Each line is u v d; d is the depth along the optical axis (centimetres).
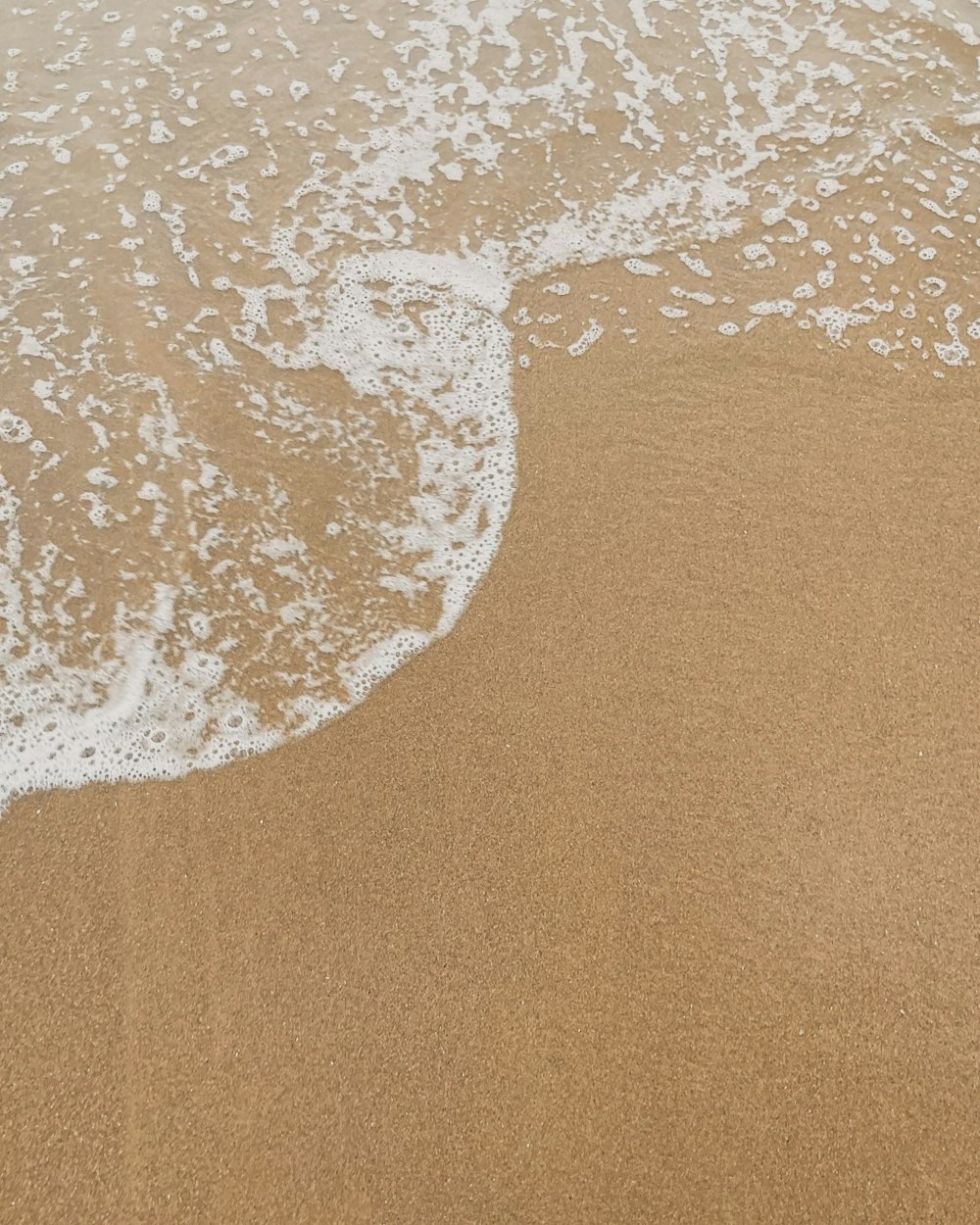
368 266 390
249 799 268
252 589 310
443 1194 218
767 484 321
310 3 479
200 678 292
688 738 274
